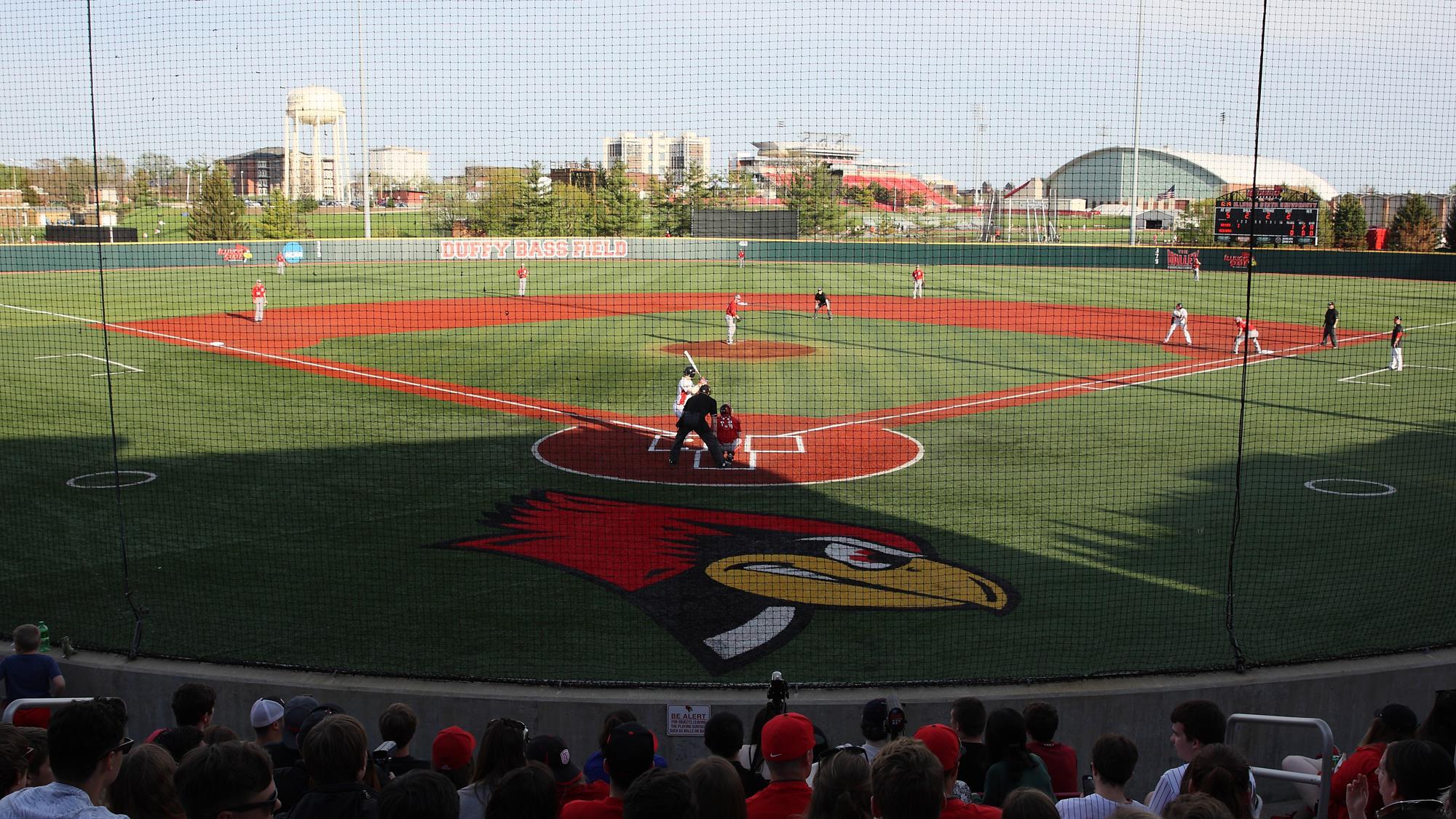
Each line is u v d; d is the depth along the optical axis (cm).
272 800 454
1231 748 548
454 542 1499
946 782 568
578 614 1237
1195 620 1235
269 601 1283
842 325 4066
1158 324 4188
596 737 958
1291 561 1444
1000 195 7419
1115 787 562
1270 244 5481
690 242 6538
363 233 6762
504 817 457
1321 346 3575
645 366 3086
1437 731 659
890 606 1266
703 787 470
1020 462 1986
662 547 1480
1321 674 998
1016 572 1386
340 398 2564
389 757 650
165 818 490
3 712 825
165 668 1032
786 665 1103
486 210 6569
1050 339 3734
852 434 2242
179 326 3772
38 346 3294
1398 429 2327
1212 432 2270
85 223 5900
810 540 1512
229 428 2225
